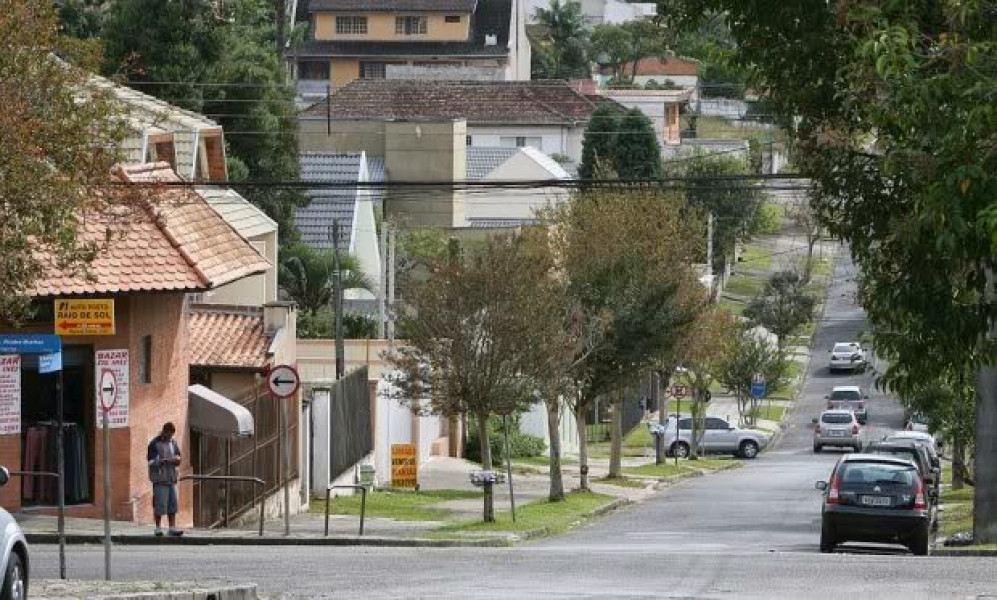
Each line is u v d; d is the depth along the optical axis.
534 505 105.00
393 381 96.69
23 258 59.97
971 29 35.69
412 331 93.94
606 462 162.00
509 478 92.25
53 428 74.62
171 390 80.62
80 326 55.56
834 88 43.88
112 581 47.81
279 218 155.50
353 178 178.88
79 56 58.91
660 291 114.81
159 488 72.00
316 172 179.00
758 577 53.38
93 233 75.44
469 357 92.94
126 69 84.69
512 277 93.56
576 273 114.44
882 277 43.19
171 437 72.75
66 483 74.88
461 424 144.25
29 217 56.62
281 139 155.88
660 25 50.34
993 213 33.22
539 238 119.25
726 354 178.00
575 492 117.25
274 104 155.88
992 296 42.12
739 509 109.56
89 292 72.69
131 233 76.31
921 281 41.62
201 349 91.69
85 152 58.34
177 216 82.12
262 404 89.81
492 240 102.50
